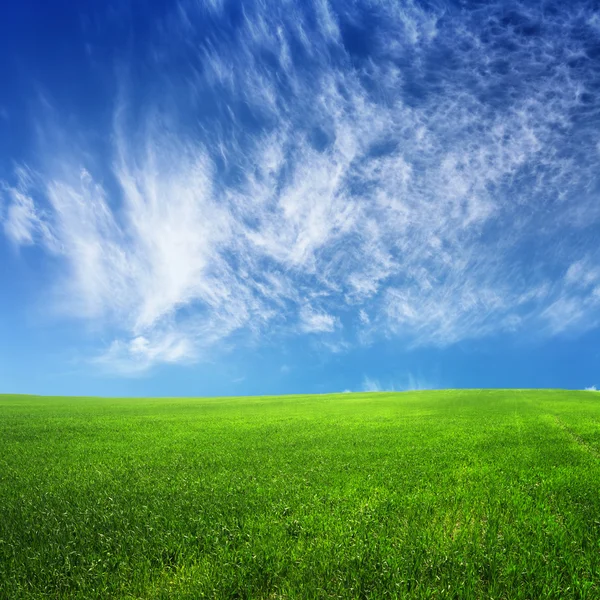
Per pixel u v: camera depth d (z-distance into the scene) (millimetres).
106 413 46406
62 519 9188
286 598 5773
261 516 9070
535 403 55031
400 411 45938
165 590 6004
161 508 9750
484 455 17141
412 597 5656
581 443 21578
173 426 32656
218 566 6652
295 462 16047
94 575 6480
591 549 7188
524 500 10008
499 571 6363
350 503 9992
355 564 6570
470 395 74062
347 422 34406
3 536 8219
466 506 9523
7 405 58969
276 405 60781
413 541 7387
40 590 6145
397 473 13562
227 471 14344
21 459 18281
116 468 15594
